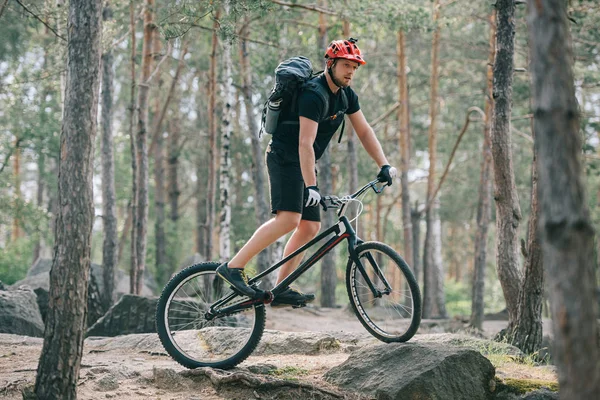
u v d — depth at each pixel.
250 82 14.80
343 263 22.30
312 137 4.30
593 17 13.35
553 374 5.10
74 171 3.87
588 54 16.83
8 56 18.06
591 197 23.28
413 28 12.83
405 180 18.06
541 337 6.52
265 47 15.64
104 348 5.92
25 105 18.58
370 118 21.39
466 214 25.14
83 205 3.88
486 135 15.32
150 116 23.59
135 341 5.96
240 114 20.55
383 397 4.30
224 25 7.25
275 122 4.47
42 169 22.20
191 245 30.67
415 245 19.45
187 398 4.28
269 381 4.36
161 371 4.59
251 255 4.64
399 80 18.08
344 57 4.30
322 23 14.84
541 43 2.39
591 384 2.25
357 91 20.94
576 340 2.27
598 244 19.33
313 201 4.22
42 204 27.33
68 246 3.84
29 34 17.70
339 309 16.22
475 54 19.91
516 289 6.93
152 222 26.33
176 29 7.29
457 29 19.12
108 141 12.70
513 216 7.05
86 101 3.92
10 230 27.31
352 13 11.80
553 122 2.34
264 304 4.70
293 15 15.69
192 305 5.40
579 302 2.28
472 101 21.50
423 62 21.08
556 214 2.31
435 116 18.59
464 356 4.47
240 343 5.06
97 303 11.66
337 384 4.54
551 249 2.33
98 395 4.23
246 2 7.05
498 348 5.82
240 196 23.09
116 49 15.98
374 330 4.76
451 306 29.12
